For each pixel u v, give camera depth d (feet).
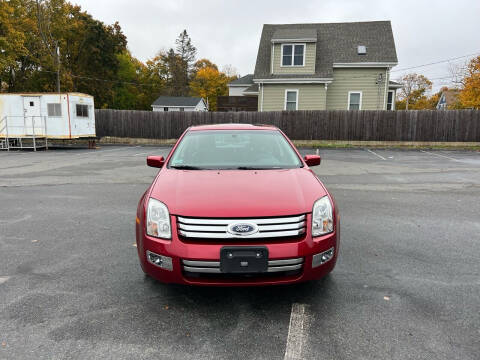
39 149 58.85
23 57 106.63
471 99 84.12
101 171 33.30
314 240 8.41
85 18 127.34
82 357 6.92
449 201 20.89
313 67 69.15
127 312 8.62
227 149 12.75
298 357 6.92
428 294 9.48
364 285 10.04
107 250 12.85
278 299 9.27
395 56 68.80
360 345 7.30
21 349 7.16
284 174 10.55
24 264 11.57
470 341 7.41
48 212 18.34
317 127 65.67
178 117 70.79
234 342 7.42
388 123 63.36
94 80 130.62
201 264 8.05
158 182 10.19
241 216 8.16
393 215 17.71
